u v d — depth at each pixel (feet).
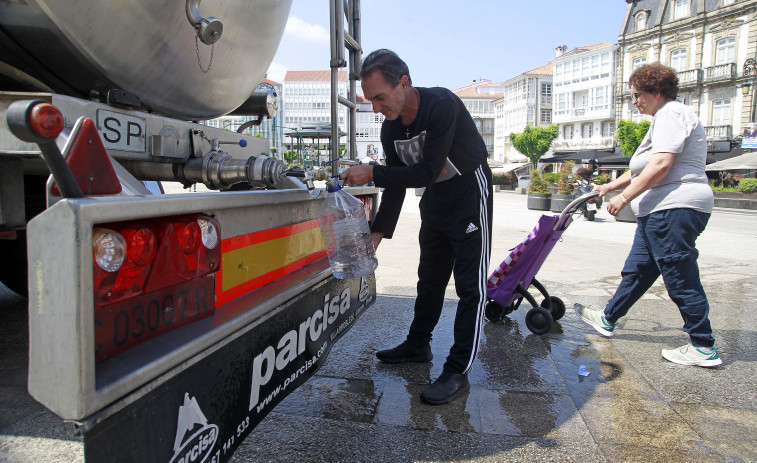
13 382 7.80
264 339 4.98
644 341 10.75
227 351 4.29
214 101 7.12
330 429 6.78
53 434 6.36
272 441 6.43
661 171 8.91
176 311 3.93
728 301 14.05
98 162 3.34
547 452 6.35
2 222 4.44
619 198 9.52
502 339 10.77
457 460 6.14
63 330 2.87
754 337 11.00
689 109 9.07
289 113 212.84
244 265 4.96
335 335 7.29
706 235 30.17
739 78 124.47
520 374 8.86
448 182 7.95
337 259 7.09
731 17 127.44
